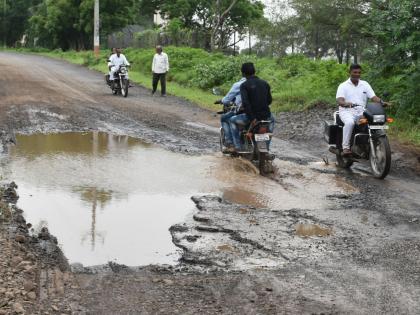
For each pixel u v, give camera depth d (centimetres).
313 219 698
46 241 620
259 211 729
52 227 672
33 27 5741
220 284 514
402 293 493
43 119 1411
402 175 935
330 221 691
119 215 716
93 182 866
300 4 1914
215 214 712
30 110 1534
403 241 623
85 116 1491
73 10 5178
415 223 688
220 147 1127
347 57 2209
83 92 2067
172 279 526
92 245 617
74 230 663
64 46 5603
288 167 987
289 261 567
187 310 463
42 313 450
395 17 1283
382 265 555
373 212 731
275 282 517
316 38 2206
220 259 573
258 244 611
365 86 952
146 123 1421
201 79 2305
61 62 3881
